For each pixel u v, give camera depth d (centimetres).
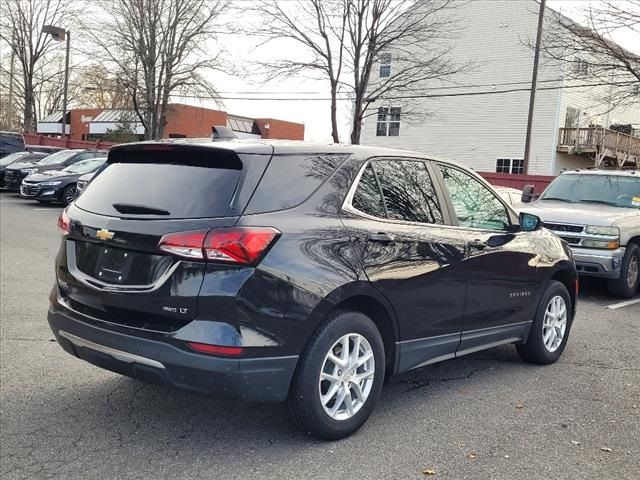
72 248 393
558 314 571
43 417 406
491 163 3156
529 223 530
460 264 450
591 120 3180
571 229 872
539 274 538
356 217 388
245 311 329
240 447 370
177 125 4228
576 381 514
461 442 387
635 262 899
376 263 386
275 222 346
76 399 438
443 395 471
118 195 379
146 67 2775
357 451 369
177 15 2750
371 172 412
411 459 361
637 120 3659
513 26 3041
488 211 507
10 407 421
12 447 363
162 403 435
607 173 1023
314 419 362
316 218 365
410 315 415
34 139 3709
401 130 3438
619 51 1448
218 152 358
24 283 808
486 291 479
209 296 326
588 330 700
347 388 380
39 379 474
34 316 650
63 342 385
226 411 424
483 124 3169
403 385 494
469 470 350
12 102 5850
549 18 1927
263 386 339
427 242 425
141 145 387
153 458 354
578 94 3056
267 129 5306
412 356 425
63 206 1881
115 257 360
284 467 346
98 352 357
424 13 2356
